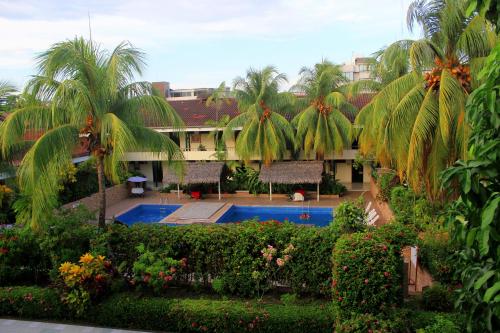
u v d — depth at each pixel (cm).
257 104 2573
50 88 1029
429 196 1291
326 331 766
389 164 1775
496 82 380
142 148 1162
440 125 1078
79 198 2311
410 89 1230
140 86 1134
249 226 960
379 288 693
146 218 2473
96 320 864
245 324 794
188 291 977
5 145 1006
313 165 2666
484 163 372
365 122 1736
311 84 2648
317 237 886
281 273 920
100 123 1065
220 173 2772
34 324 861
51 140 963
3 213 1540
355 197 2700
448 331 625
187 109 3425
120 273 959
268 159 2667
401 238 794
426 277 1007
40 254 1023
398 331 686
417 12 1199
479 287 369
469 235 402
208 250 942
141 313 838
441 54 1177
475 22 1057
